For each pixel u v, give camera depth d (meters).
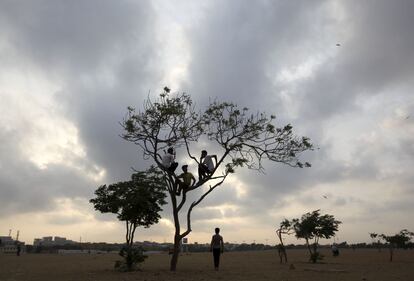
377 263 33.75
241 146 21.47
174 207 20.80
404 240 39.19
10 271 22.36
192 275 18.98
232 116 21.28
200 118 21.14
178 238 20.92
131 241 24.88
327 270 23.50
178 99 20.92
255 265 30.25
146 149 20.84
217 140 21.34
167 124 20.70
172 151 20.66
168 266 27.55
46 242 167.25
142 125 20.53
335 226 37.94
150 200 25.17
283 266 28.59
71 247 102.62
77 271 21.88
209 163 20.23
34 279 17.27
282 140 21.48
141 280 16.58
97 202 25.20
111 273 20.16
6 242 115.38
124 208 24.59
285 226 35.47
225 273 20.61
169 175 20.55
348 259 43.31
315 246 37.78
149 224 25.39
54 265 29.36
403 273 21.98
